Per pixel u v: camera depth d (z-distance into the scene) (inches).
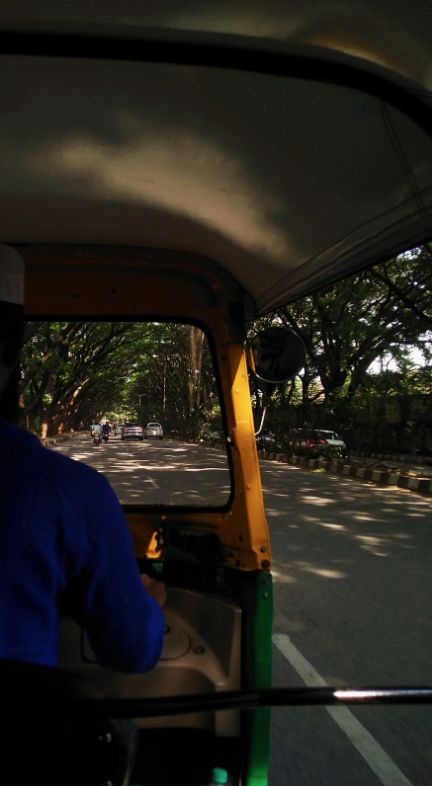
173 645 95.7
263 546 99.2
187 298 117.1
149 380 1989.4
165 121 70.8
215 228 100.0
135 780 87.4
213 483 111.3
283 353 109.8
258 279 111.3
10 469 48.7
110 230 104.9
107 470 241.6
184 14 52.4
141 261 112.5
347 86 58.9
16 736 40.9
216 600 98.5
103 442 1309.1
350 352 1010.1
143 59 57.4
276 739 139.1
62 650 91.7
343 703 49.9
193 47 57.2
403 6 49.7
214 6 51.3
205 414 212.7
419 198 71.2
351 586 267.9
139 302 116.6
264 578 97.7
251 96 63.9
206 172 82.7
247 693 49.2
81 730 42.9
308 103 63.4
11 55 57.6
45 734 41.3
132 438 1469.0
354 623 218.7
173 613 101.3
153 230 104.1
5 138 76.4
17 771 40.6
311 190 79.3
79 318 116.1
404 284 697.0
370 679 171.3
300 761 129.5
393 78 57.9
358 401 1066.7
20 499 47.8
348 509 498.0
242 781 87.7
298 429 1163.3
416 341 823.7
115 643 51.9
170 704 47.3
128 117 70.4
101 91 64.9
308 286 105.5
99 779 43.8
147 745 88.9
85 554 49.4
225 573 101.4
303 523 428.1
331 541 364.8
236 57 57.7
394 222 78.1
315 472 887.1
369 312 870.4
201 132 72.9
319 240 90.6
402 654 189.8
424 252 637.9
